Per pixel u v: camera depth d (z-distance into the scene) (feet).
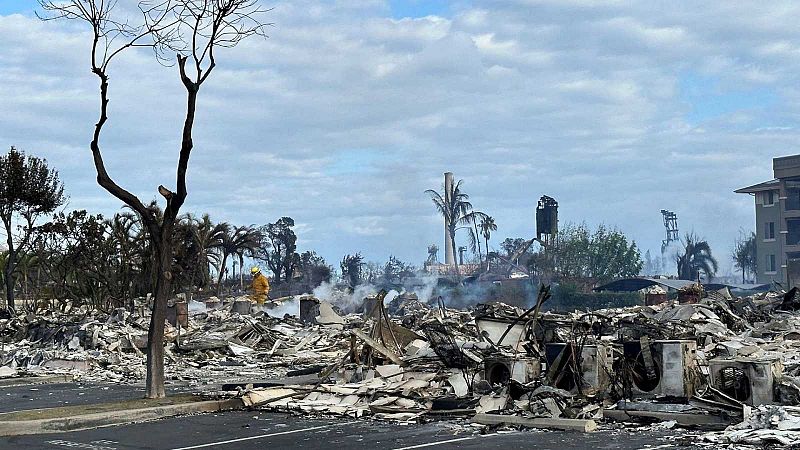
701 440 42.93
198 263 190.49
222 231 199.31
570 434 46.39
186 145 61.26
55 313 148.46
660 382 49.70
